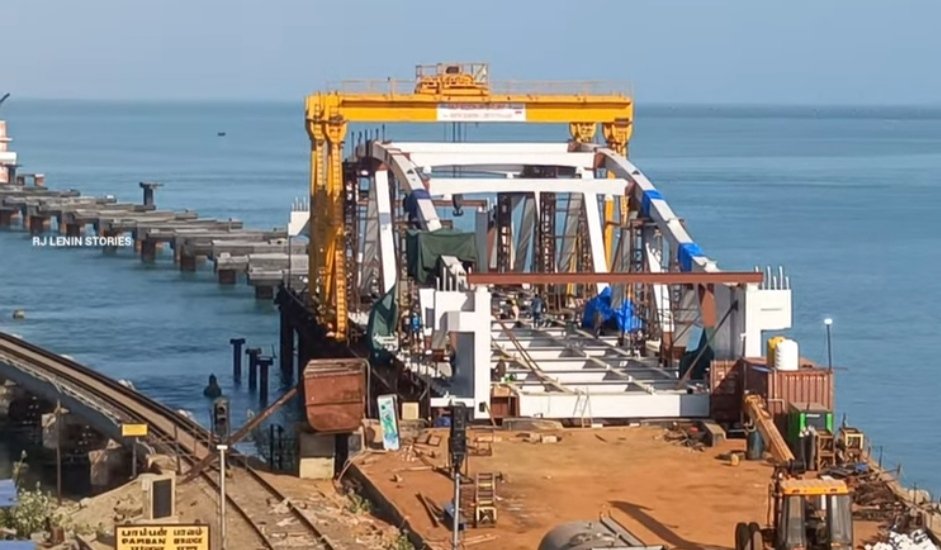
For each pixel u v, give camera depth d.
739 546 34.47
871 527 38.16
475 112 68.19
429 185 61.59
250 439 61.81
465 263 57.03
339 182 68.62
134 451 52.09
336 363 48.34
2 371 69.25
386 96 68.44
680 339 57.56
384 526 39.94
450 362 55.72
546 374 55.31
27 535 40.84
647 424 50.66
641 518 39.34
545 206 72.75
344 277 68.50
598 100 69.25
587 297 68.75
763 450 45.94
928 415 72.19
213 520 41.19
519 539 37.47
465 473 42.81
